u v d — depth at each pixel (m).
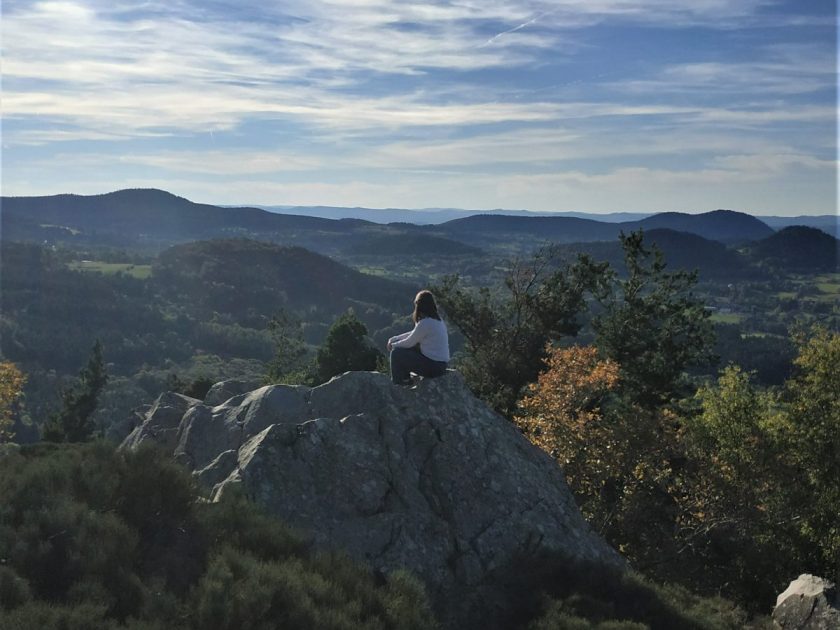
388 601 8.47
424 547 10.54
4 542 7.21
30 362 173.25
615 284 39.09
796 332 28.94
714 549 20.30
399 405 12.55
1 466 9.43
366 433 11.84
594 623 10.09
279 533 9.24
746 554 19.28
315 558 9.03
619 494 21.36
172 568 8.02
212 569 7.53
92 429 72.38
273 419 12.30
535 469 12.99
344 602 8.12
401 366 12.94
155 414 13.63
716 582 18.53
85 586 6.82
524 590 10.64
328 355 47.66
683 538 20.06
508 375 37.38
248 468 10.55
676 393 36.69
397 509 11.00
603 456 20.95
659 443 21.36
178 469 9.40
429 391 12.93
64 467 9.09
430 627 8.43
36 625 5.99
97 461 9.30
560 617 9.88
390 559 10.11
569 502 12.96
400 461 11.66
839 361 26.50
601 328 38.28
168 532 8.62
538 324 39.00
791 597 12.55
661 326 37.50
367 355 47.62
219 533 8.79
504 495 11.98
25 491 8.41
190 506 9.07
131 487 8.91
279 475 10.63
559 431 21.33
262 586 7.44
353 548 10.07
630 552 19.47
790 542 21.58
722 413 25.48
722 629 11.34
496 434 12.98
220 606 6.93
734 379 26.61
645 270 38.66
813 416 25.12
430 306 13.09
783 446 24.45
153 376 160.25
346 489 10.88
